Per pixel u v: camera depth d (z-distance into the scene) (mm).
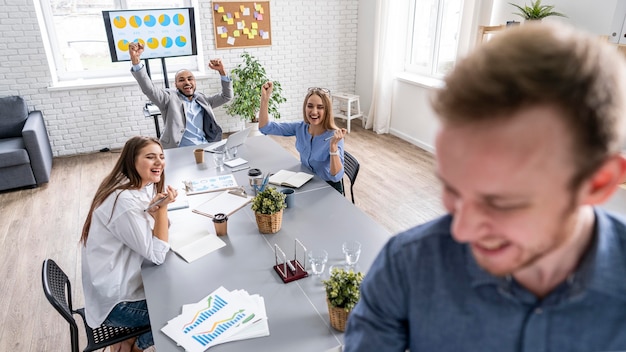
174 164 2842
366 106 6145
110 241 1739
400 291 542
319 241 1896
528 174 340
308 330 1386
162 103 3697
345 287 1333
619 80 326
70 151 4965
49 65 4594
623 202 1501
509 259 394
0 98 4285
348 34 6000
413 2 5250
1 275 2766
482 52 353
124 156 1789
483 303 473
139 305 1766
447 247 494
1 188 3885
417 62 5441
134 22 4238
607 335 423
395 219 3484
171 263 1757
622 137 340
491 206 370
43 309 2477
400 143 5367
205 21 5141
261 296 1546
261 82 5289
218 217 1945
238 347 1320
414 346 559
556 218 364
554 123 325
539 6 3580
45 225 3395
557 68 314
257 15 5355
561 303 428
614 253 417
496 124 334
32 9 4328
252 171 2480
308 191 2406
